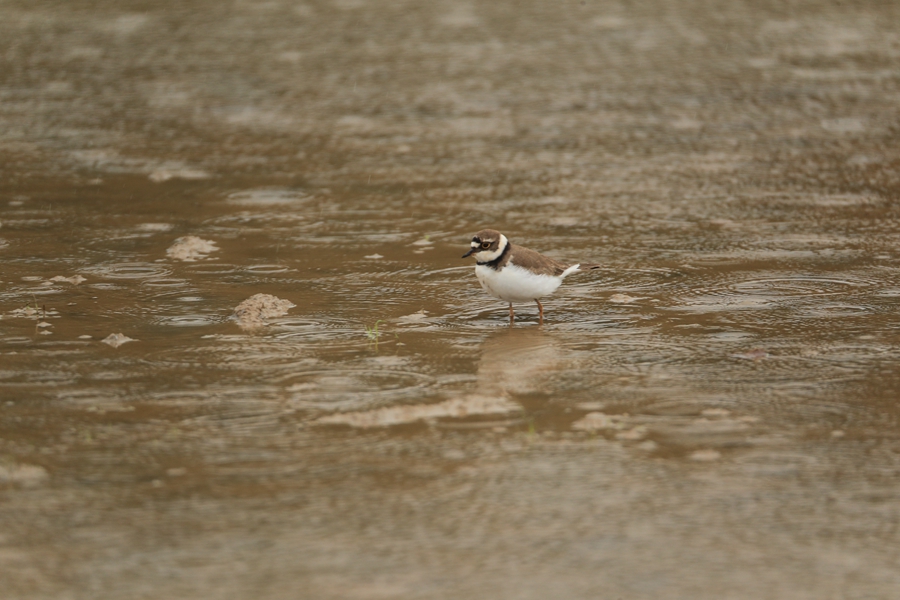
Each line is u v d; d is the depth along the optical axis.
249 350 12.39
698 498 8.80
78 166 21.39
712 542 8.12
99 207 18.83
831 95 26.42
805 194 19.38
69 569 7.75
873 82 27.56
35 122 24.56
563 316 13.76
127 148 22.64
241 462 9.48
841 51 30.98
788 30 33.56
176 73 28.91
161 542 8.12
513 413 10.59
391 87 27.58
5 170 21.08
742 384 11.26
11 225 17.78
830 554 7.96
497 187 20.11
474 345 12.66
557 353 12.34
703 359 12.04
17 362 11.94
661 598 7.39
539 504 8.70
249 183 20.34
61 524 8.39
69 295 14.42
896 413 10.47
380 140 23.34
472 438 9.99
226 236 17.28
